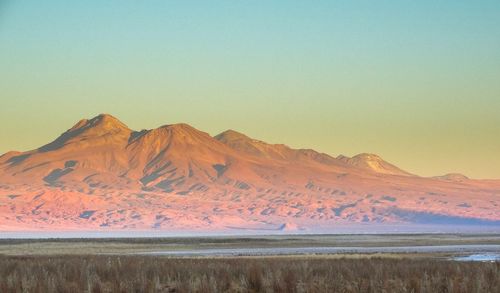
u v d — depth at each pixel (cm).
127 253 14200
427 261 8575
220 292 5319
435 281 5456
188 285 5409
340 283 5559
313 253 13575
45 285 5291
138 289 5478
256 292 5519
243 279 5675
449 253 13200
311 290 5197
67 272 6575
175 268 7006
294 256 12194
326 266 7200
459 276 6262
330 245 18488
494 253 13138
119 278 6112
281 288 5447
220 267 7169
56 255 12269
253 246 18012
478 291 4934
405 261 8588
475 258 11331
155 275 6175
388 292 5134
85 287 5509
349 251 14625
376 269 6631
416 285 5284
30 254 13238
